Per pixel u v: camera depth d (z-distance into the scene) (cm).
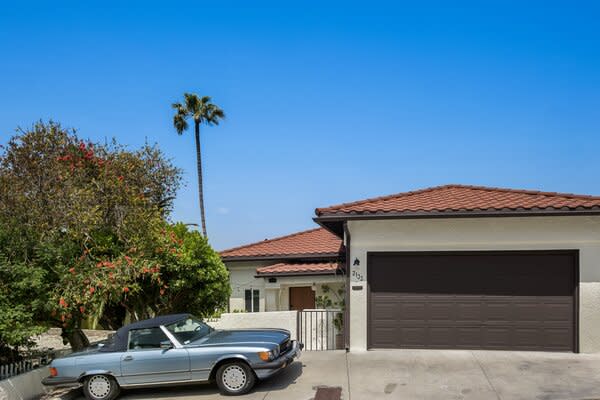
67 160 1595
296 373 1089
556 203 1195
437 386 966
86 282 1215
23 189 1361
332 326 1479
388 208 1247
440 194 1408
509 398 895
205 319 1633
